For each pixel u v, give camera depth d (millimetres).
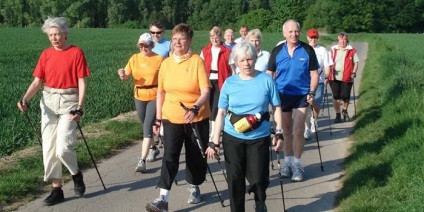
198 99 5691
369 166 6973
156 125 6023
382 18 91312
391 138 8133
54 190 6195
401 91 11586
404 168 6230
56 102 6105
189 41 5863
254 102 5238
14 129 9133
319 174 7293
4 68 21672
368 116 10867
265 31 93625
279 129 5367
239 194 5375
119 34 62531
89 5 102312
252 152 5250
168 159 5789
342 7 89250
